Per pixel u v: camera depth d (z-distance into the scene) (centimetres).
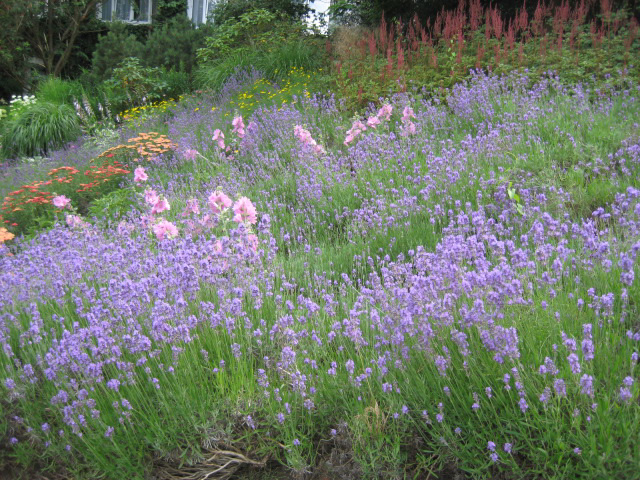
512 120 695
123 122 1407
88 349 358
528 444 252
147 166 938
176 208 670
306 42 1384
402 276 410
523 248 405
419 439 281
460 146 659
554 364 261
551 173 526
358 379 290
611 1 1063
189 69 1753
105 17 2434
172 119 1241
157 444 299
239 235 407
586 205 488
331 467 288
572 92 802
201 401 308
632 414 242
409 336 309
